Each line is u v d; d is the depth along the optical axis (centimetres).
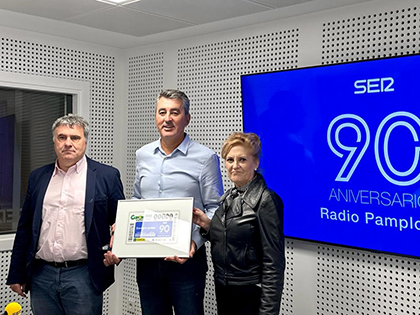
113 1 320
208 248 394
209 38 388
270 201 230
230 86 374
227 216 235
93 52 432
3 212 394
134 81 446
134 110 446
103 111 442
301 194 323
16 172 400
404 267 287
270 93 335
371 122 287
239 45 369
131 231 280
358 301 308
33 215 293
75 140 287
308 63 330
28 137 407
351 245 300
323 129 310
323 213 313
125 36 409
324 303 324
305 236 322
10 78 380
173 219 274
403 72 272
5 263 386
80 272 288
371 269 301
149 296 289
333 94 304
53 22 370
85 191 291
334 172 306
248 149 236
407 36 282
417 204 270
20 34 386
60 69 411
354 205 297
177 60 412
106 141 446
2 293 382
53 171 297
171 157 290
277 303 226
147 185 295
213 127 386
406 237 276
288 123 327
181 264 279
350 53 308
